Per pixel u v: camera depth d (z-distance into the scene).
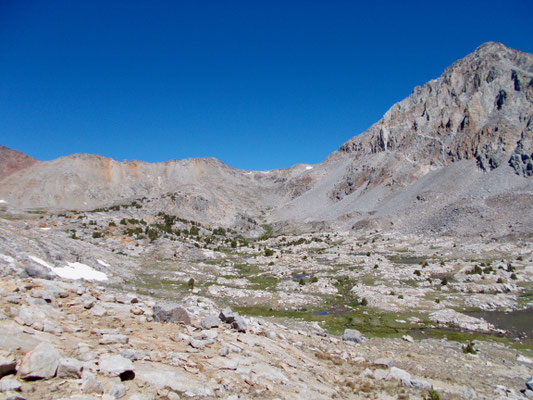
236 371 18.48
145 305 27.23
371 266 135.50
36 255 63.31
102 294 26.84
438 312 71.81
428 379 29.88
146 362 16.03
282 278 117.69
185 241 182.88
